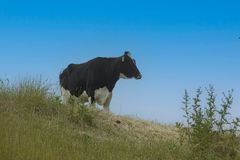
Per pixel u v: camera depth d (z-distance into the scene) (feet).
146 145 68.95
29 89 77.82
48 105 76.59
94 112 79.25
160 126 84.02
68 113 75.92
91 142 67.15
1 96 76.33
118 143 67.97
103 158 60.44
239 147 68.90
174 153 66.80
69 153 59.21
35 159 54.80
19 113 72.69
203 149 65.87
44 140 62.49
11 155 54.08
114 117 81.30
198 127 66.23
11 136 59.31
